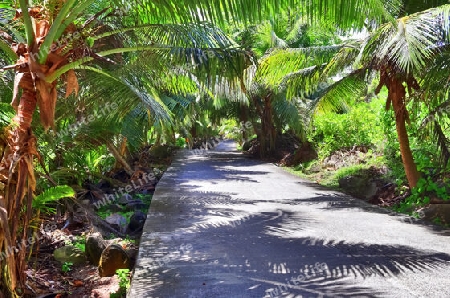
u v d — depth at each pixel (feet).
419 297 11.89
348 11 13.25
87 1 12.30
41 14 13.15
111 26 18.34
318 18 13.80
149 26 16.30
